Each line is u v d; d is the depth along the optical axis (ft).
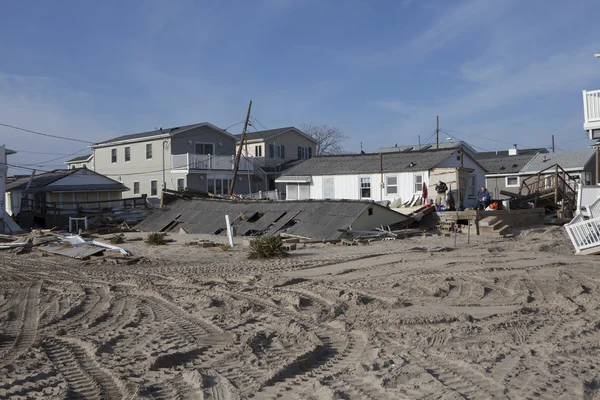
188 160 138.92
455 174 99.66
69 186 132.36
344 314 29.30
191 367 20.62
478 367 19.53
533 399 16.53
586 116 63.36
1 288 39.63
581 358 20.92
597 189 70.08
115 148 157.89
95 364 21.03
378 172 112.68
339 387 17.92
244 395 17.51
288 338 24.52
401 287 36.47
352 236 70.59
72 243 65.92
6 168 101.91
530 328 25.79
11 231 99.19
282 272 44.68
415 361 20.62
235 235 79.36
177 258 56.39
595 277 39.01
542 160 140.77
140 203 134.21
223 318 28.68
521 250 56.24
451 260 48.52
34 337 25.41
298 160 175.22
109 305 32.86
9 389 18.19
